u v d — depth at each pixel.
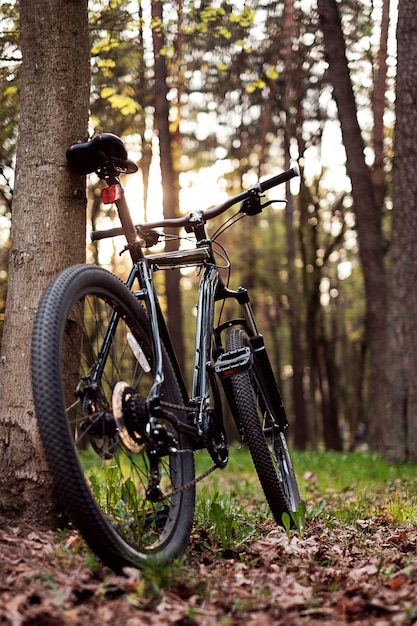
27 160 3.71
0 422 3.52
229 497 5.67
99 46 6.97
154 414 2.95
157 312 3.53
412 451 9.30
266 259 23.34
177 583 2.74
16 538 3.11
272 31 10.18
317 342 19.48
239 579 2.91
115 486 3.82
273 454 4.10
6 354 3.58
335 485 7.02
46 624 2.26
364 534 4.04
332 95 11.59
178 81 9.80
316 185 16.95
